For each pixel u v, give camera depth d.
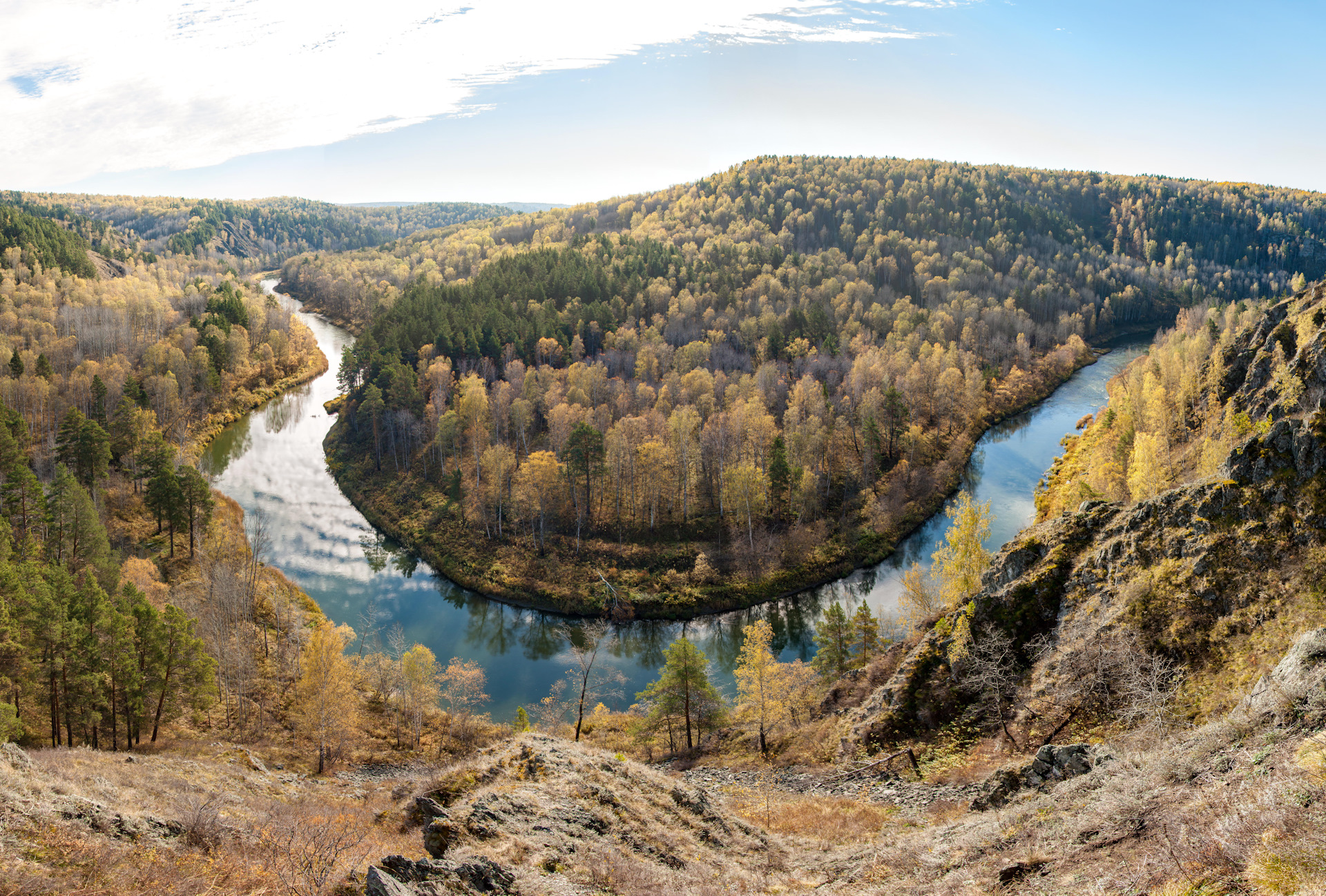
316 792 40.38
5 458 83.50
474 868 17.95
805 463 103.12
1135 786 17.30
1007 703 36.38
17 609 43.38
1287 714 16.77
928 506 99.50
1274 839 11.44
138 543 85.62
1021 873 16.09
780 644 75.62
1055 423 133.25
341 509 108.25
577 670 72.06
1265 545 32.59
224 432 136.88
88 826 18.94
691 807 28.78
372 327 174.38
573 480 96.19
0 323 144.50
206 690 51.97
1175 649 32.34
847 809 32.47
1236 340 81.44
